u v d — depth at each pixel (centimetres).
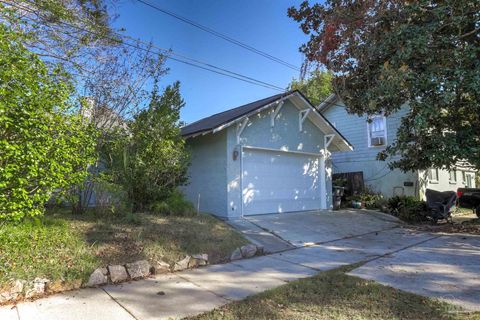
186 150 962
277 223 1002
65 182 463
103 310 410
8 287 425
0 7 552
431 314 405
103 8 866
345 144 1446
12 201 405
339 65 827
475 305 431
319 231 965
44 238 531
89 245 561
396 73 689
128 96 848
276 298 460
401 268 611
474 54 655
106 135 791
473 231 1037
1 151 385
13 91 396
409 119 915
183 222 780
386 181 1644
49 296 445
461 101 771
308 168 1332
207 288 499
